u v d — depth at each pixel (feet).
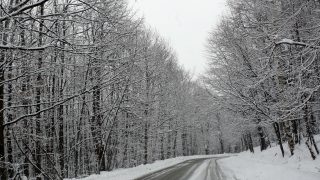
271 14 38.60
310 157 36.01
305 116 36.68
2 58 21.84
